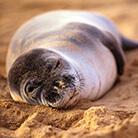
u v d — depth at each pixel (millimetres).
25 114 10031
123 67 15000
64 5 41000
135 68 15844
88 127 8172
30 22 16641
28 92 10180
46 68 9945
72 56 11938
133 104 10047
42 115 9750
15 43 14883
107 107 9852
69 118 9297
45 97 9797
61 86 9609
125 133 7215
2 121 9883
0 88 13836
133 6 36344
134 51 19344
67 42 12617
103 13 34125
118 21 29578
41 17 16859
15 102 11141
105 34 14359
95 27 14211
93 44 13180
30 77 10031
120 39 19516
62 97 9570
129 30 25469
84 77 11203
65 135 7617
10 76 10750
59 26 14125
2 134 8625
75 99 10219
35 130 8508
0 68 18391
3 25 30438
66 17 15977
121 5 37969
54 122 9273
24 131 8523
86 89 11094
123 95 11594
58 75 9828
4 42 24297
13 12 37469
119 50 14734
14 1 45125
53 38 13133
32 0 44719
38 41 13359
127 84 13086
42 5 41375
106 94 12773
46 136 7980
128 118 8547
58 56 10570
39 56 10367
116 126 7586
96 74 12281
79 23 14164
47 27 14648
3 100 11383
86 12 18578
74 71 10492
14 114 10195
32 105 10641
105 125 7992
